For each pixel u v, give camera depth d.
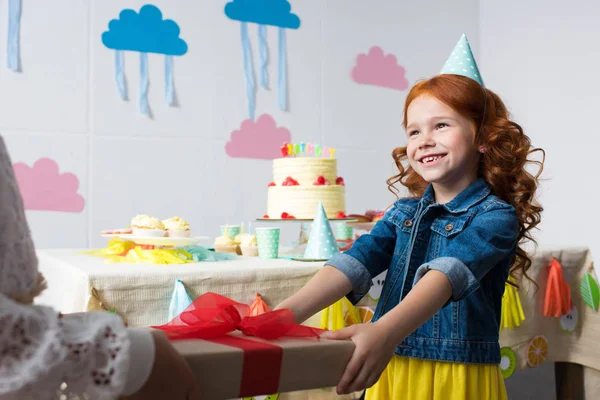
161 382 0.51
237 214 2.87
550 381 2.31
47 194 2.55
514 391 2.23
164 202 2.74
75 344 0.47
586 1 2.75
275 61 2.93
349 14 3.08
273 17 2.92
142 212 2.71
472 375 0.94
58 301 1.44
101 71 2.63
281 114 2.94
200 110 2.80
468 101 0.97
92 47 2.62
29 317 0.46
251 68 2.88
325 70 3.03
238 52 2.86
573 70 2.81
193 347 0.59
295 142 2.97
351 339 0.69
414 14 3.23
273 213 1.84
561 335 1.67
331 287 0.96
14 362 0.44
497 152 0.99
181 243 1.57
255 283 1.35
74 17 2.60
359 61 3.10
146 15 2.70
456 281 0.81
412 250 1.00
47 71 2.55
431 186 1.05
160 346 0.51
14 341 0.45
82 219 2.61
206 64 2.81
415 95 1.01
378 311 1.02
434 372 0.96
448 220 0.98
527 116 3.04
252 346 0.60
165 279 1.26
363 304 1.46
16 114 2.51
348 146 3.08
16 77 2.51
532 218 1.07
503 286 0.99
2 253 0.48
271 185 1.87
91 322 0.50
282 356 0.61
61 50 2.57
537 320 1.62
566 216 2.82
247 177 2.88
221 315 0.69
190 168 2.78
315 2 3.01
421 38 3.25
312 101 3.00
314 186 1.79
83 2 2.61
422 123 0.98
